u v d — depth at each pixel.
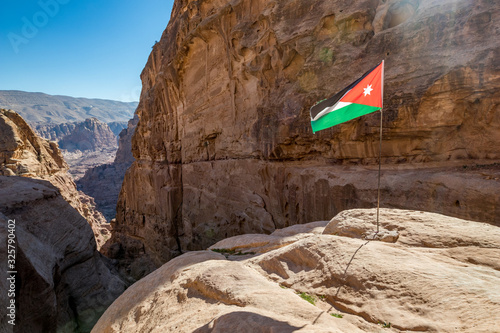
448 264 5.82
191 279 8.07
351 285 5.79
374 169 16.28
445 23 13.91
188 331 5.66
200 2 31.95
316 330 4.27
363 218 8.93
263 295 6.06
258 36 24.45
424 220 8.02
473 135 13.09
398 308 4.83
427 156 14.62
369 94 7.38
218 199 31.44
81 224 27.34
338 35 18.75
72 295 22.84
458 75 12.92
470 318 4.09
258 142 24.22
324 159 19.72
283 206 22.14
